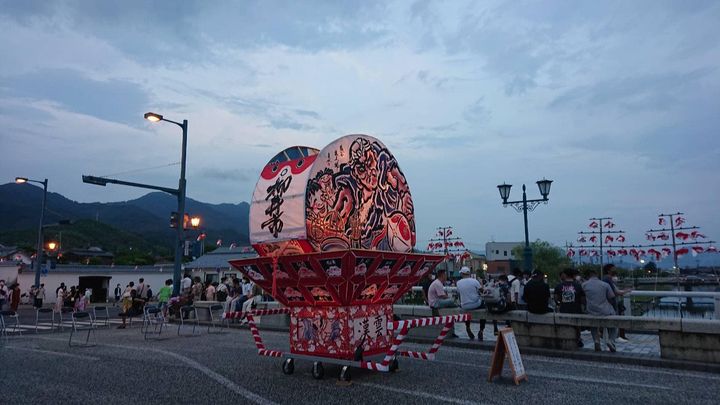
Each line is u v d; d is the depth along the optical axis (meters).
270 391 7.72
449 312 12.97
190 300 21.34
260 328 17.28
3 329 16.52
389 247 9.61
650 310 14.58
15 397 7.47
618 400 6.98
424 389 7.75
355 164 9.19
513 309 12.12
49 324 20.62
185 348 12.55
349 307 8.37
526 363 10.01
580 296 11.74
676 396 7.18
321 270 8.05
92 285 44.62
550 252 64.19
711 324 9.20
